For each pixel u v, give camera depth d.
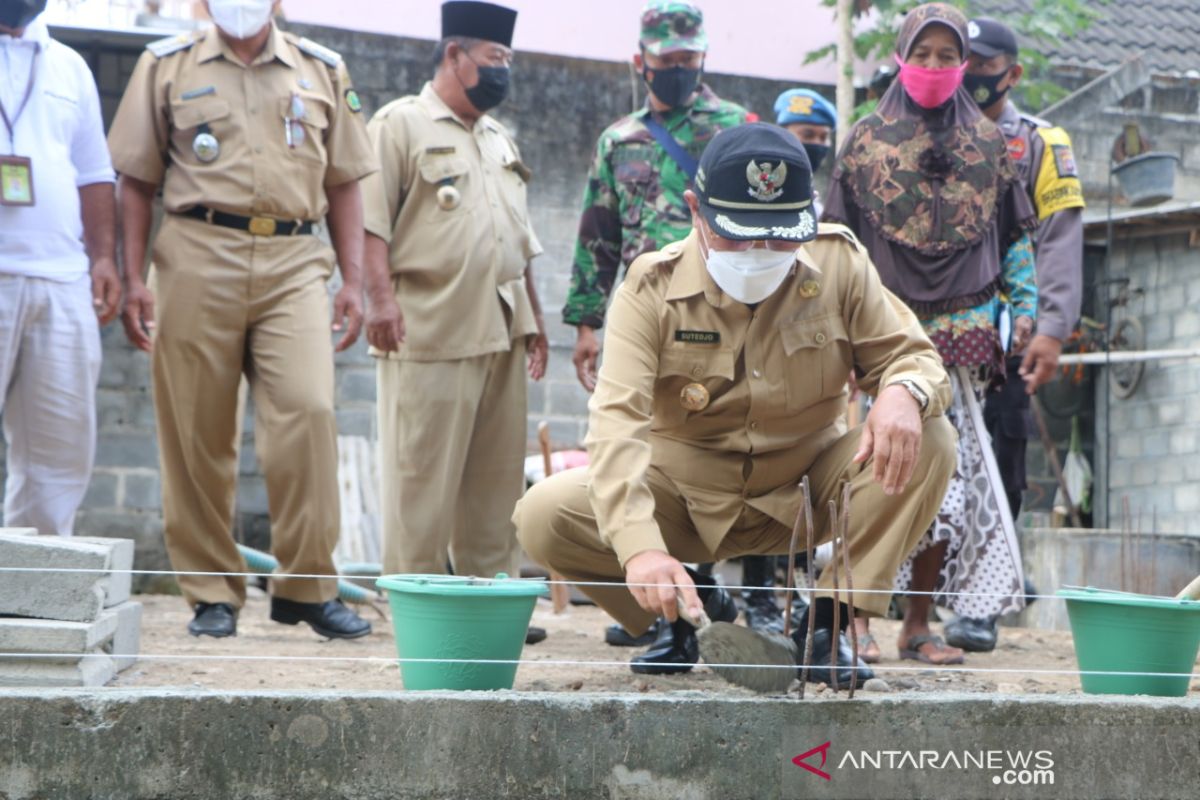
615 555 4.33
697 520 4.43
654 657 4.69
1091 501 11.11
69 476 5.56
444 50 6.28
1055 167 6.20
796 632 4.30
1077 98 11.08
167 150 5.71
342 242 5.98
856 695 3.63
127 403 9.66
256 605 8.30
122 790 3.16
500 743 3.23
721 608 4.73
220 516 5.82
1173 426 10.66
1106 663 3.92
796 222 3.95
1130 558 7.64
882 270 5.58
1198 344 10.53
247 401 9.78
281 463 5.66
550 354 10.54
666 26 6.23
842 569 4.20
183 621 6.69
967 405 5.59
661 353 4.26
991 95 6.22
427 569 6.13
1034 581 8.15
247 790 3.19
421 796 3.21
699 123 6.36
